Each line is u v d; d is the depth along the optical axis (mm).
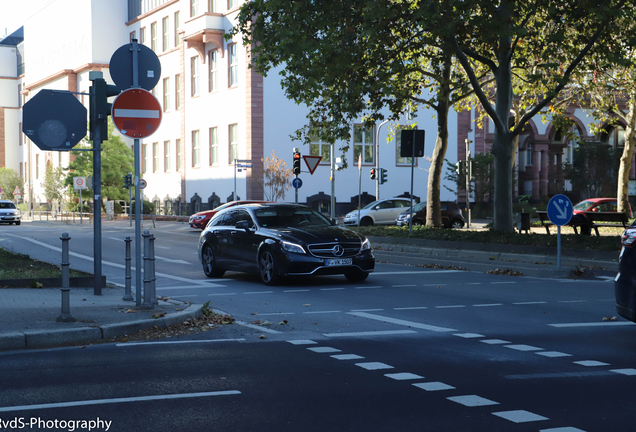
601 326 9109
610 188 55156
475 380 6102
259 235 14227
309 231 13844
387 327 9102
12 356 7199
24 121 10375
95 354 7312
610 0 17891
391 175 52094
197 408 5184
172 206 57031
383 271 16906
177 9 58031
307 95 22688
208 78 52375
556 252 18625
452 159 54250
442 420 4867
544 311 10469
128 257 11133
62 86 75062
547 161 59250
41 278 13016
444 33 17547
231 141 49938
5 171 87062
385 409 5156
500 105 21953
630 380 6102
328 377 6227
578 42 20250
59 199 68438
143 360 6988
